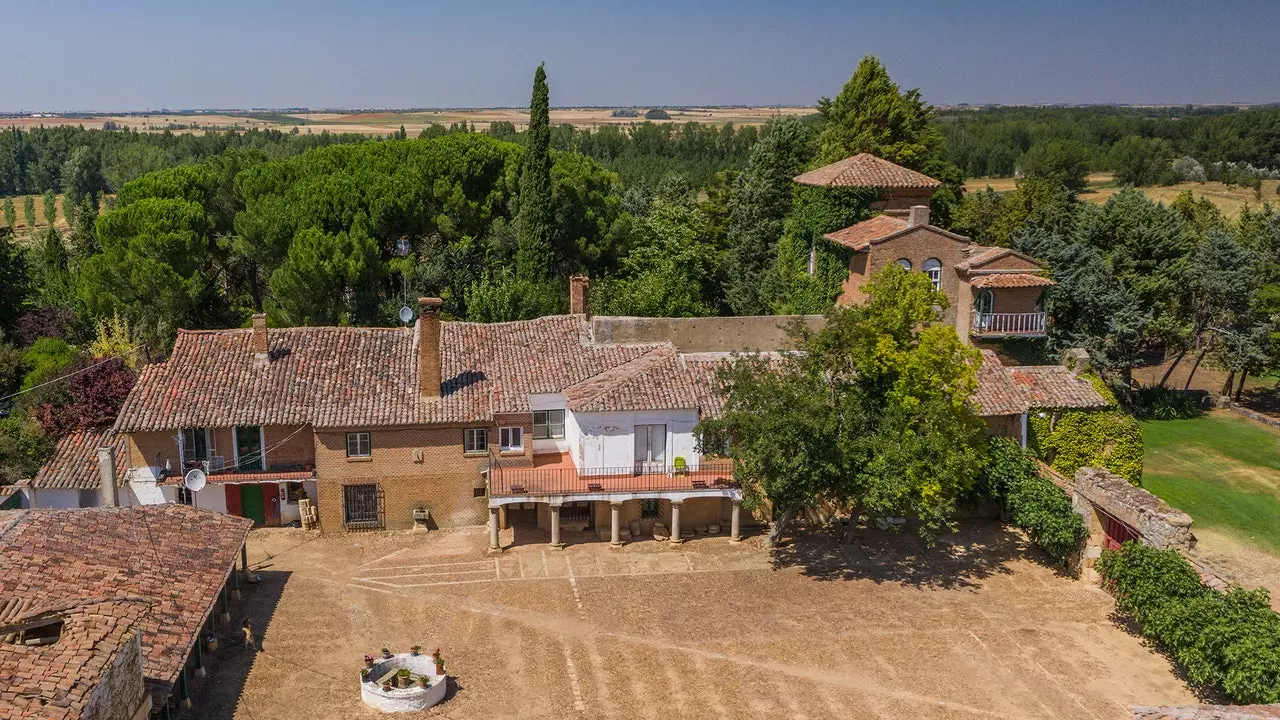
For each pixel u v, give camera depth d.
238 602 33.66
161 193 61.09
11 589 25.77
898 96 72.31
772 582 36.00
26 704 19.81
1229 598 28.42
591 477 37.91
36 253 86.88
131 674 22.58
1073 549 36.53
